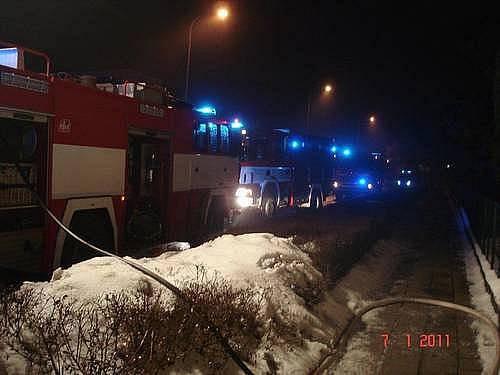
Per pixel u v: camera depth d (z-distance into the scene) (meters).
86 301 4.47
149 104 10.09
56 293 4.62
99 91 8.58
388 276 10.43
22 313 4.09
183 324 4.39
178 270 5.72
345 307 7.53
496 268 9.30
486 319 4.12
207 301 4.81
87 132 8.30
